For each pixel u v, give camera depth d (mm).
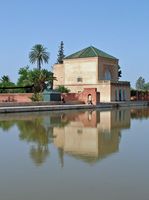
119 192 9266
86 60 75125
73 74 77125
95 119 33094
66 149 15789
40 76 67312
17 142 17984
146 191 9336
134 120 32312
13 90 66500
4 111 40156
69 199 8750
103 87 71250
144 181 10273
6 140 18719
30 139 19109
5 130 23344
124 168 11898
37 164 12578
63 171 11492
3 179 10547
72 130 23594
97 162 12906
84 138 19547
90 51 76500
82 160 13266
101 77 74812
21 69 72250
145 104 71938
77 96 62719
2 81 73875
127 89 75438
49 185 9906
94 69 74000
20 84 68938
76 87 76188
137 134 21562
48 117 35031
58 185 9922
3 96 59562
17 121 30109
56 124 27688
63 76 78938
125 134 21562
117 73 79938
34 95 59156
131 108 57781
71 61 77438
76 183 10094
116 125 27344
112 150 15539
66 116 36719
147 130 23906
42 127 25359
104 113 42719
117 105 62688
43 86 67375
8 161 13117
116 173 11211
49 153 14773
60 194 9133
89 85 74000
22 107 43719
